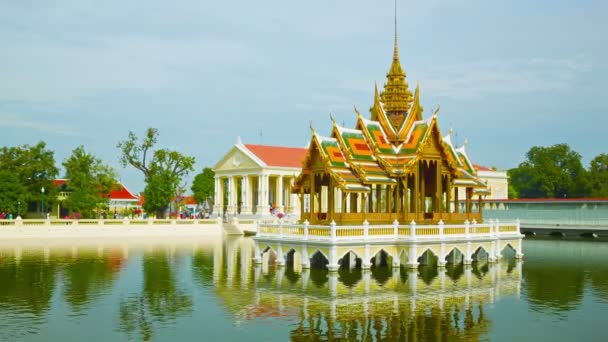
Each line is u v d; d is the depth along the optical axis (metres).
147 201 122.81
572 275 47.41
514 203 112.62
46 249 70.25
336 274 45.09
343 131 50.84
